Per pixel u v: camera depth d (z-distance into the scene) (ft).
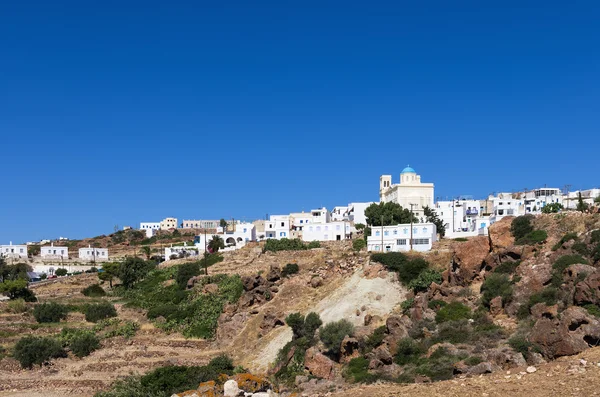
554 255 235.20
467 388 107.24
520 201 600.39
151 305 373.61
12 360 285.43
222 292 359.25
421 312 239.71
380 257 324.39
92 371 277.23
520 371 116.88
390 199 627.87
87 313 360.28
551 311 187.52
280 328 292.61
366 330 239.09
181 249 595.06
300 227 638.94
